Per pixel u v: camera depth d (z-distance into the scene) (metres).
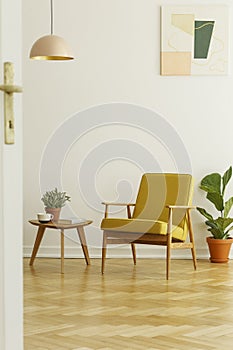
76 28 8.85
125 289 7.15
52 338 5.61
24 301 6.66
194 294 6.96
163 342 5.52
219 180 8.70
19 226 3.83
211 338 5.61
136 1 8.83
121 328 5.85
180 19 8.81
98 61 8.87
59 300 6.70
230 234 8.84
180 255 8.82
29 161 8.92
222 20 8.82
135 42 8.84
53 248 8.90
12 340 3.81
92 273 7.91
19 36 3.81
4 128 3.73
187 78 8.85
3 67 3.74
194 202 8.85
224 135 8.87
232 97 8.86
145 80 8.84
